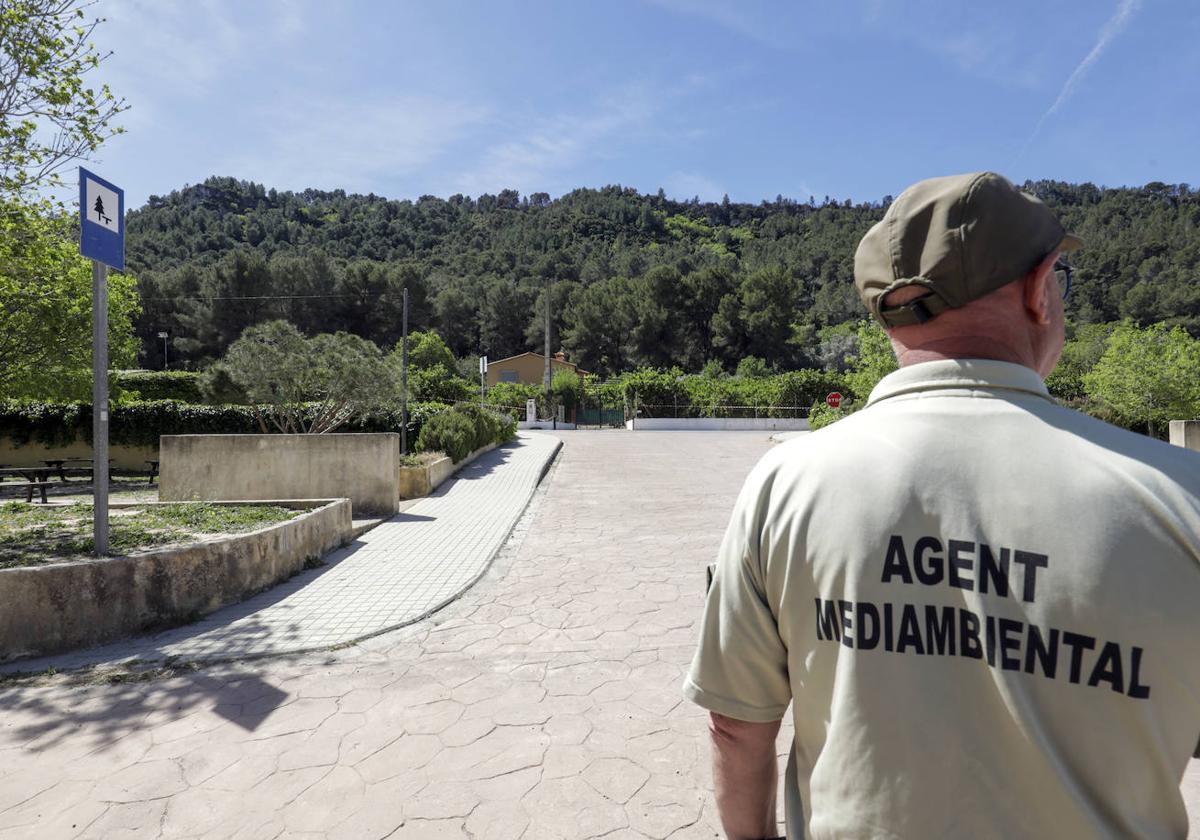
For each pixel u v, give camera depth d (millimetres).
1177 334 22203
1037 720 712
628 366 71562
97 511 5055
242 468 9461
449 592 5848
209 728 3467
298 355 15203
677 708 3664
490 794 2883
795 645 898
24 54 5902
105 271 5121
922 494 793
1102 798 701
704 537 8172
